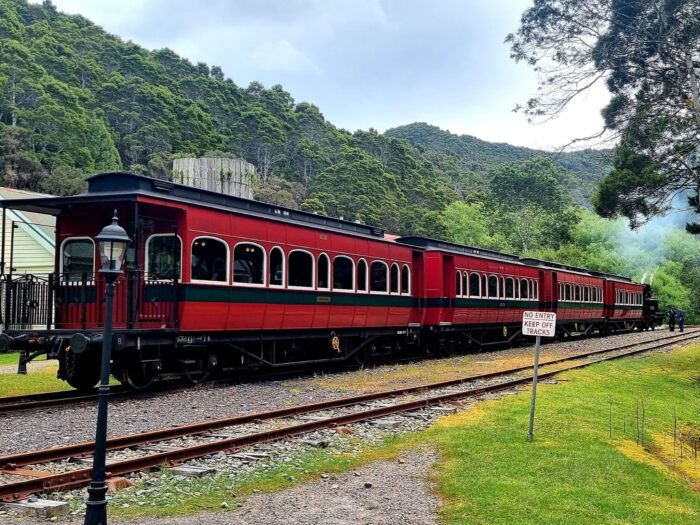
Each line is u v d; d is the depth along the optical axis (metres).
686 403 15.55
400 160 90.75
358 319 18.62
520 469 7.71
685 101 21.09
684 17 19.39
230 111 86.31
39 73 59.69
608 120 21.45
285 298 15.76
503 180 68.38
